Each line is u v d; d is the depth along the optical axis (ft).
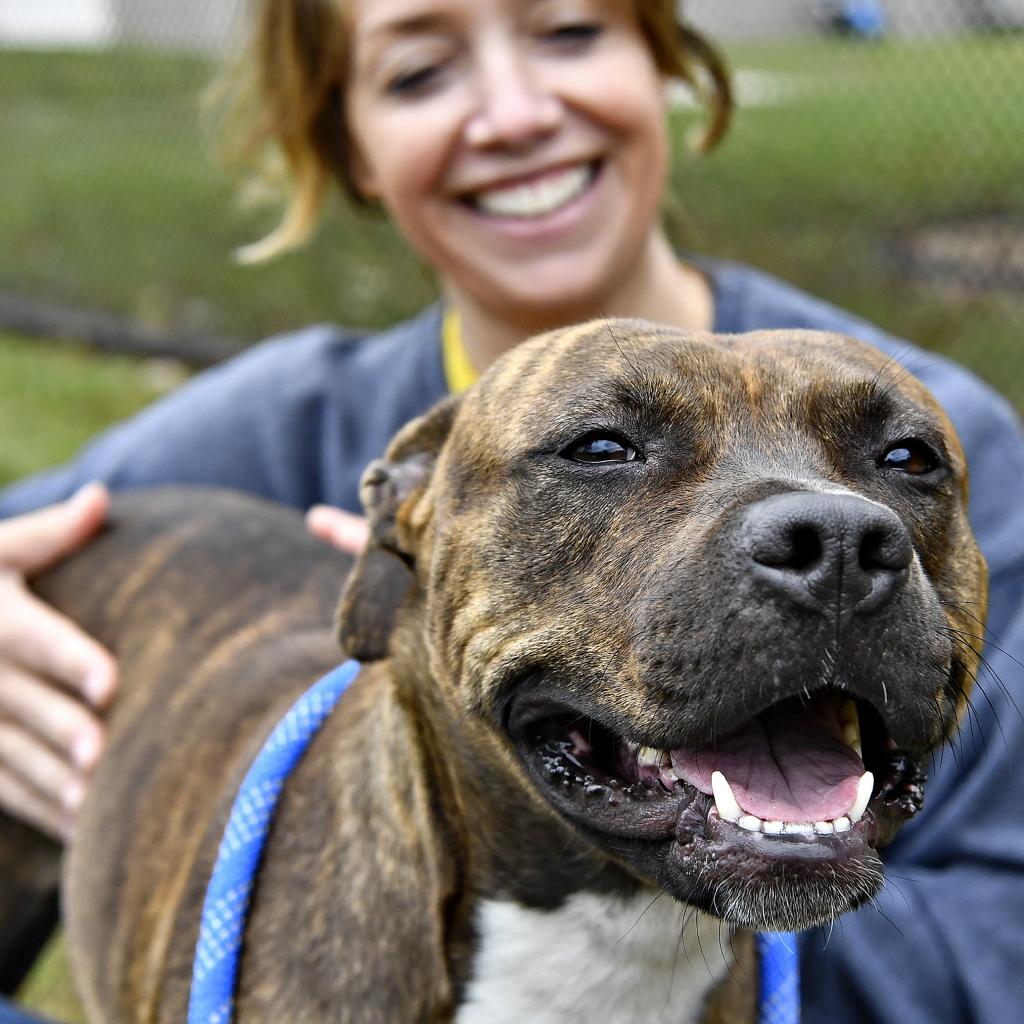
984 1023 1.63
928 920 1.70
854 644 1.19
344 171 2.39
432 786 1.53
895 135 4.61
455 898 1.53
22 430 4.17
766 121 5.08
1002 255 4.00
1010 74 4.57
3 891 2.10
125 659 1.96
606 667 1.32
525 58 2.03
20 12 6.79
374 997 1.47
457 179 2.07
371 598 1.61
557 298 2.11
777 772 1.29
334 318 4.76
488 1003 1.53
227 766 1.71
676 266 2.34
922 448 1.43
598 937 1.51
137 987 1.68
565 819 1.42
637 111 2.07
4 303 5.65
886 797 1.37
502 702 1.42
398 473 1.63
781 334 1.49
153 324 5.19
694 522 1.29
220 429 2.27
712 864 1.24
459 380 2.22
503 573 1.42
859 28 5.87
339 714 1.66
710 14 6.55
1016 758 1.75
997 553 1.82
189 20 6.13
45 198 5.90
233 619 1.94
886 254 4.11
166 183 5.72
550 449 1.40
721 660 1.21
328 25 2.13
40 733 1.98
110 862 1.79
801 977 1.73
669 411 1.37
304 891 1.51
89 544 2.13
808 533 1.18
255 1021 1.49
